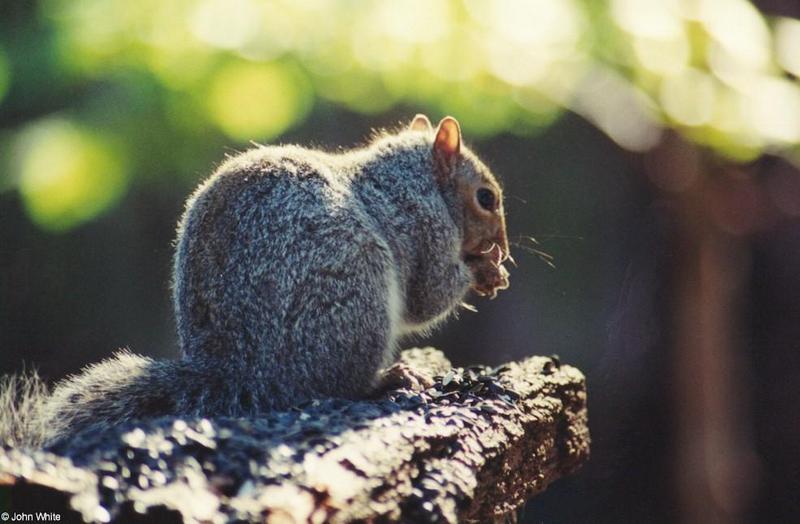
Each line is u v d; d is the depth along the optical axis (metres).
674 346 15.05
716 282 14.95
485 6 10.16
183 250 7.14
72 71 11.53
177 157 12.30
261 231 6.85
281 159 7.16
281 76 10.67
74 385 6.54
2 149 13.16
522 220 18.59
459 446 5.77
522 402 6.88
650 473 15.37
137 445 4.65
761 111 10.14
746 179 15.16
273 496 4.50
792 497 17.73
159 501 4.30
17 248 17.84
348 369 6.82
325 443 5.15
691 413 15.05
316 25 10.40
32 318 18.00
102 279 18.11
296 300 6.75
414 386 7.07
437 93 10.79
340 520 4.64
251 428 5.23
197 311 6.97
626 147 11.47
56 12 11.63
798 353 17.83
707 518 15.05
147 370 6.68
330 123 16.89
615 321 15.49
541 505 15.37
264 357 6.75
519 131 12.62
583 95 11.01
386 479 5.04
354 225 6.93
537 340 18.44
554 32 10.04
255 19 10.41
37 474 4.31
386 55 10.49
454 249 8.22
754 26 10.31
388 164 8.03
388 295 7.07
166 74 10.80
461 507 5.34
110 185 11.68
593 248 18.38
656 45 10.20
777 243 17.38
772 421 17.94
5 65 12.35
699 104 10.22
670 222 14.61
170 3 10.59
